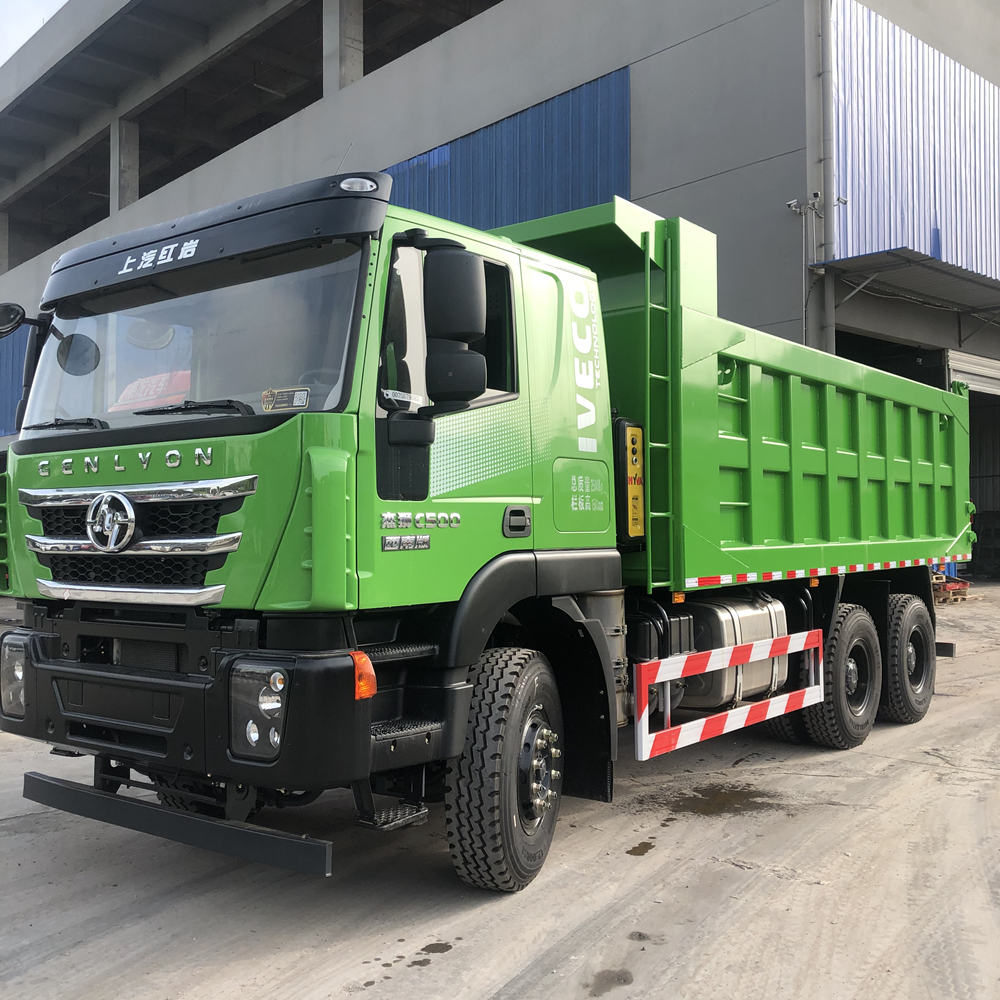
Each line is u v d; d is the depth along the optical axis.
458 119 18.45
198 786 4.05
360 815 3.65
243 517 3.47
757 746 7.36
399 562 3.66
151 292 4.14
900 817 5.44
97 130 31.86
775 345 6.33
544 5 17.03
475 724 4.12
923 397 8.53
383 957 3.64
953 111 16.98
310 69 30.30
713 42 14.82
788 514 6.54
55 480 4.11
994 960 3.64
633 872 4.58
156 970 3.54
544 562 4.44
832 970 3.55
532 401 4.47
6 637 4.31
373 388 3.57
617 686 5.00
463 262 3.59
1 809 5.55
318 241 3.70
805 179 13.85
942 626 15.26
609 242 5.32
